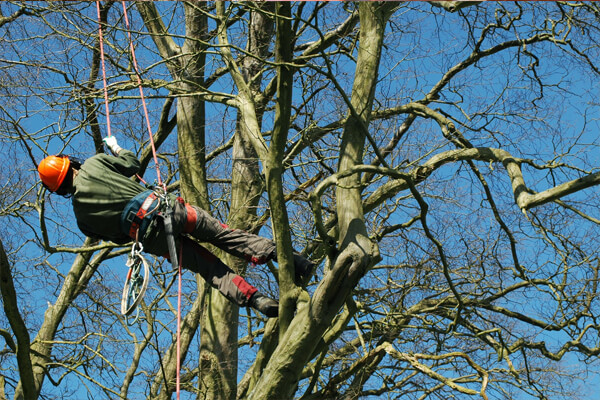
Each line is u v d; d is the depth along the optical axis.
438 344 8.55
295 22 8.74
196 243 6.17
